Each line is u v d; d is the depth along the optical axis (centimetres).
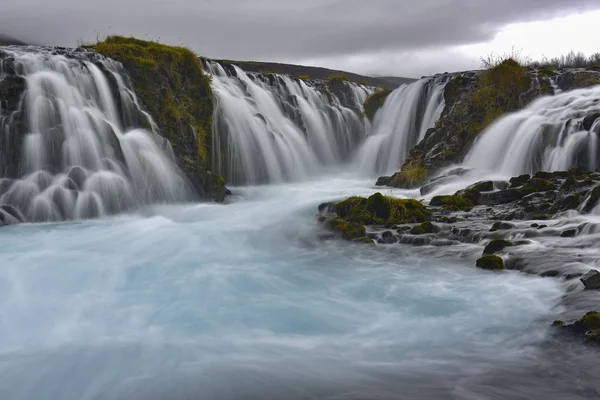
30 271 1371
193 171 2467
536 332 930
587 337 871
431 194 2381
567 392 729
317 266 1432
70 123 2183
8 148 2069
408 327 1014
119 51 2550
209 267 1436
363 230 1706
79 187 2097
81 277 1338
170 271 1395
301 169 3334
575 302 1016
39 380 830
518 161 2495
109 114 2345
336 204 2058
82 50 2547
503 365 825
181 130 2541
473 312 1065
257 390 774
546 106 2722
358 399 733
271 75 3725
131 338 999
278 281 1320
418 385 770
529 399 713
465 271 1312
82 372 852
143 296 1223
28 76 2191
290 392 764
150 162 2316
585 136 2250
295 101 3684
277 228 1848
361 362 861
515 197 1995
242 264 1464
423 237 1593
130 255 1531
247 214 2172
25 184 2034
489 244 1417
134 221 2011
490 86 2983
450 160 2844
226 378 813
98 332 1038
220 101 2911
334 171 3650
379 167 3684
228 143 2891
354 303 1159
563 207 1747
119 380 823
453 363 843
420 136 3544
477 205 2042
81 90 2295
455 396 729
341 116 3994
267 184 3045
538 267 1245
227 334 1012
